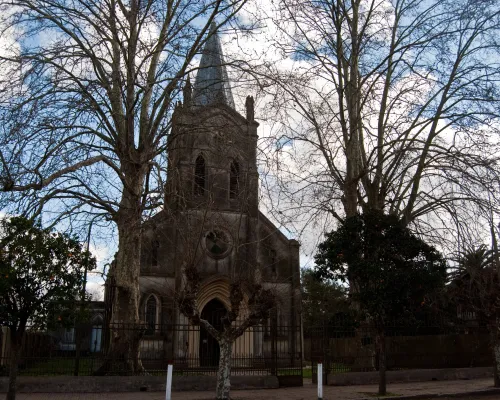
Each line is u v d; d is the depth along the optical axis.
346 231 16.52
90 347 21.94
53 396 15.34
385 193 23.78
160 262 30.06
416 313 21.42
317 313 46.59
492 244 20.06
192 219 21.33
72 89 16.95
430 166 21.97
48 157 16.23
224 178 31.94
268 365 20.09
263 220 33.50
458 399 15.43
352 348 22.59
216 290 30.53
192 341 28.80
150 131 19.81
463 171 19.31
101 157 18.58
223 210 31.23
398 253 16.08
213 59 26.34
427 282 15.90
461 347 23.17
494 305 17.69
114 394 16.14
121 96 18.55
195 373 19.97
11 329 11.93
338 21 23.81
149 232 30.03
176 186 20.20
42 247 11.77
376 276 15.60
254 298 15.34
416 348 22.52
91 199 19.17
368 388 17.97
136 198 19.50
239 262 30.70
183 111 20.22
